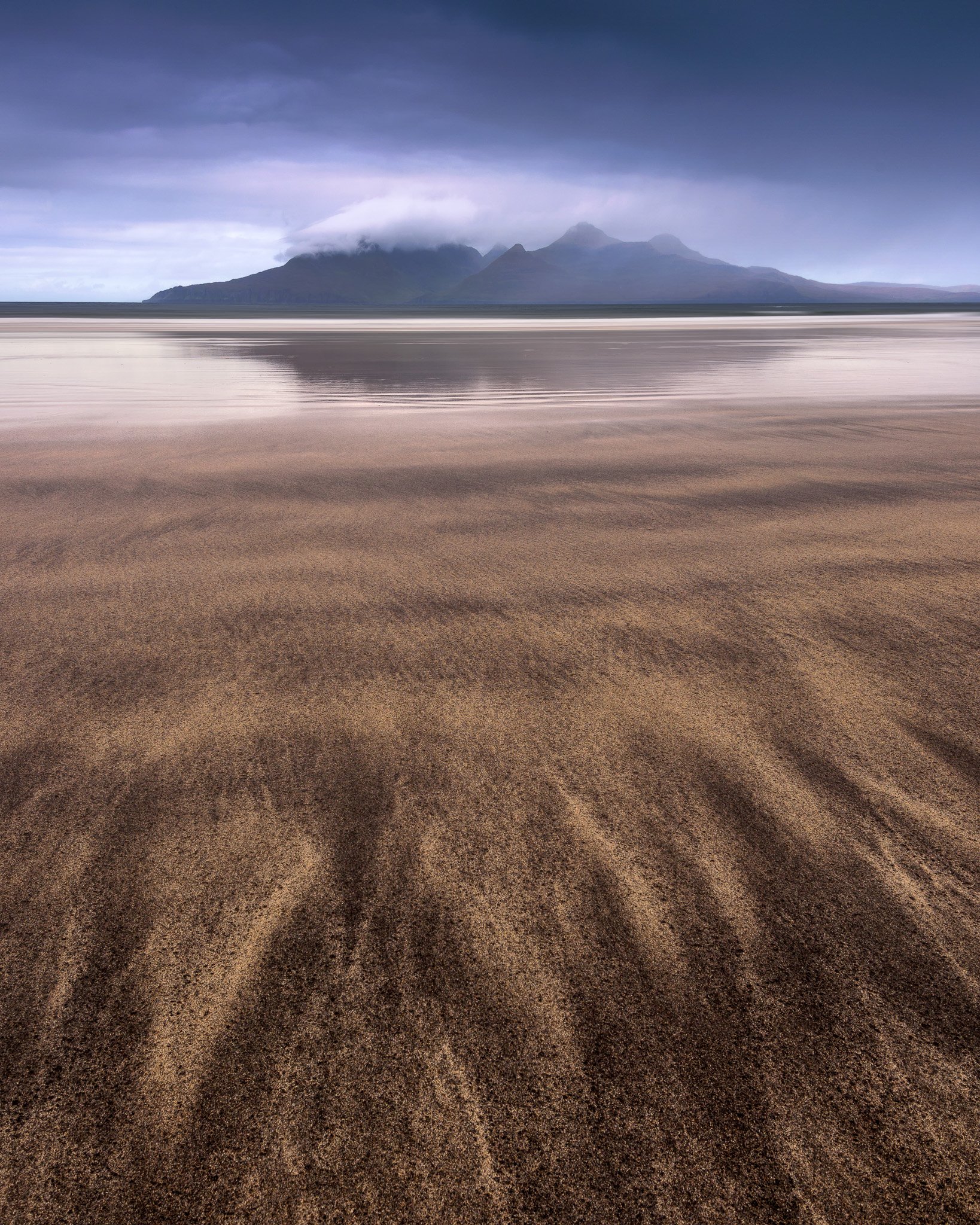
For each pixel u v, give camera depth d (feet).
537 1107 3.90
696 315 255.50
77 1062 4.16
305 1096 3.96
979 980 4.71
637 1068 4.11
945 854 5.81
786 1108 3.92
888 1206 3.52
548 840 5.96
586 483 18.95
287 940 4.97
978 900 5.35
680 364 55.47
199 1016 4.42
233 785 6.68
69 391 39.96
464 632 10.13
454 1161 3.68
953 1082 4.06
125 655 9.39
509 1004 4.49
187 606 11.05
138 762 7.04
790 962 4.82
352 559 13.19
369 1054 4.18
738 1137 3.78
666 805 6.41
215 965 4.77
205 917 5.17
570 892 5.40
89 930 5.07
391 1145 3.74
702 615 10.70
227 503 17.11
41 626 10.33
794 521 15.61
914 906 5.29
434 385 42.68
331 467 20.99
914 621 10.50
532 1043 4.25
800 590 11.71
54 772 6.88
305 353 68.85
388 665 9.13
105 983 4.65
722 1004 4.51
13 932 5.06
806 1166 3.67
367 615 10.71
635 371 50.42
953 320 175.63
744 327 134.31
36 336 103.45
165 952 4.88
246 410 32.91
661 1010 4.46
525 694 8.39
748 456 22.25
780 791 6.61
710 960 4.83
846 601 11.28
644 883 5.49
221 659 9.27
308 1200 3.53
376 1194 3.55
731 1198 3.53
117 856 5.78
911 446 23.65
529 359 60.59
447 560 13.14
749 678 8.79
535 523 15.48
